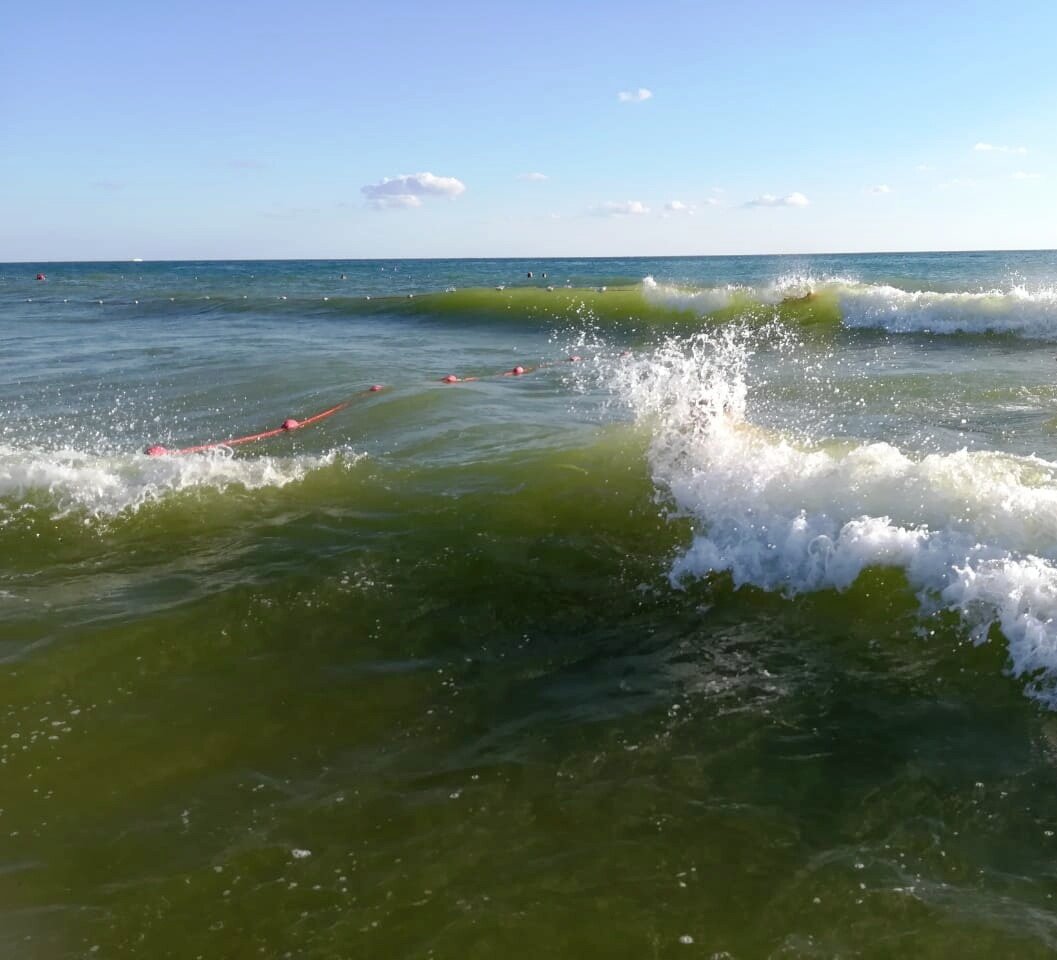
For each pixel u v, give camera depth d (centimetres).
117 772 370
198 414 1037
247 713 411
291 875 307
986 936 272
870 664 439
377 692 428
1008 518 492
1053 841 314
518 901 292
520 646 472
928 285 2398
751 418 898
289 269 7900
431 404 1022
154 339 1889
